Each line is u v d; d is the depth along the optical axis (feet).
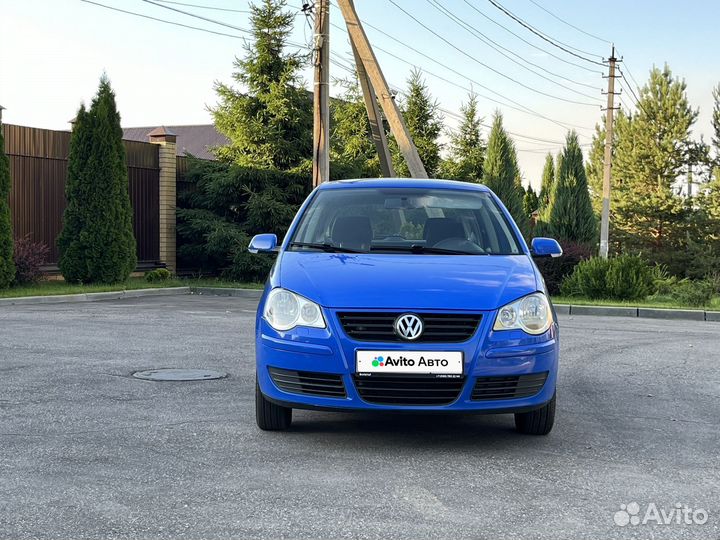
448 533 11.52
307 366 15.88
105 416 18.51
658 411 20.51
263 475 14.19
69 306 46.06
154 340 31.53
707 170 152.15
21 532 11.35
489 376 15.71
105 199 58.85
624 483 14.12
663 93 154.30
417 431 17.69
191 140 185.68
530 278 17.28
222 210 74.69
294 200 75.15
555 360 16.61
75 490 13.23
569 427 18.48
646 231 141.49
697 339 36.76
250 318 40.91
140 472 14.26
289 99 73.31
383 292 16.08
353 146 125.59
